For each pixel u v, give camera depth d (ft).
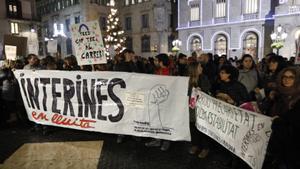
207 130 13.74
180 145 16.29
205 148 14.52
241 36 92.48
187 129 14.46
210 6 98.48
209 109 13.38
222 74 13.38
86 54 17.79
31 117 19.03
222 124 12.50
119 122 16.14
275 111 11.54
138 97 15.43
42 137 17.99
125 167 13.35
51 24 159.43
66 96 17.42
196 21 103.81
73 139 17.47
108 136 17.99
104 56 17.46
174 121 14.75
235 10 92.68
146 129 15.48
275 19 81.97
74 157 14.62
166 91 14.73
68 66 24.21
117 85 15.88
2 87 20.67
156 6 120.37
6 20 107.96
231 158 13.52
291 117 9.20
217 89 15.25
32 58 21.81
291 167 9.43
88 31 17.39
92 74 16.47
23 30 114.83
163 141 15.97
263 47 87.76
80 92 16.93
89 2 132.98
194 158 14.37
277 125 9.59
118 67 18.53
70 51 146.72
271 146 10.04
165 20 122.21
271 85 14.62
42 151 15.53
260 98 15.51
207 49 101.40
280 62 15.08
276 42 71.56
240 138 11.42
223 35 97.35
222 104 12.37
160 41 122.21
